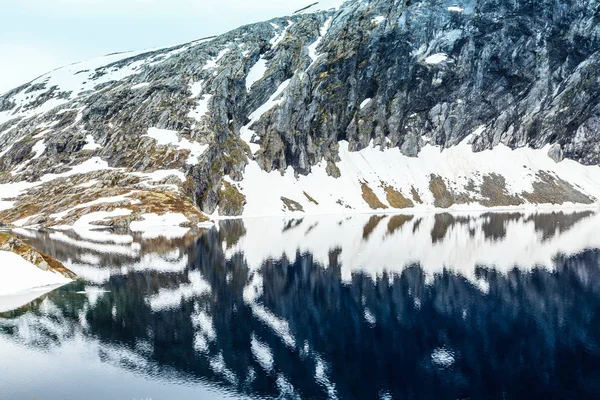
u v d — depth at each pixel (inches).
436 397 1007.6
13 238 2123.5
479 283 1977.1
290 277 2151.8
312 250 2898.6
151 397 1019.9
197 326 1464.1
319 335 1375.5
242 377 1111.0
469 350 1253.7
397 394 1017.5
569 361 1176.8
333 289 1915.6
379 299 1753.2
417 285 1961.1
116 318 1549.0
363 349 1270.9
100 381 1095.0
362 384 1066.1
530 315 1526.8
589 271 2190.0
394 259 2564.0
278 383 1075.9
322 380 1089.4
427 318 1513.3
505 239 3277.6
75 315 1577.3
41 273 2043.6
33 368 1168.2
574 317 1501.0
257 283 2037.4
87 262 2514.8
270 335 1384.1
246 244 3171.8
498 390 1033.5
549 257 2564.0
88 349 1285.7
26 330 1437.0
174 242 3280.0
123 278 2140.7
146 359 1218.6
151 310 1638.8
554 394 1016.9
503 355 1216.2
